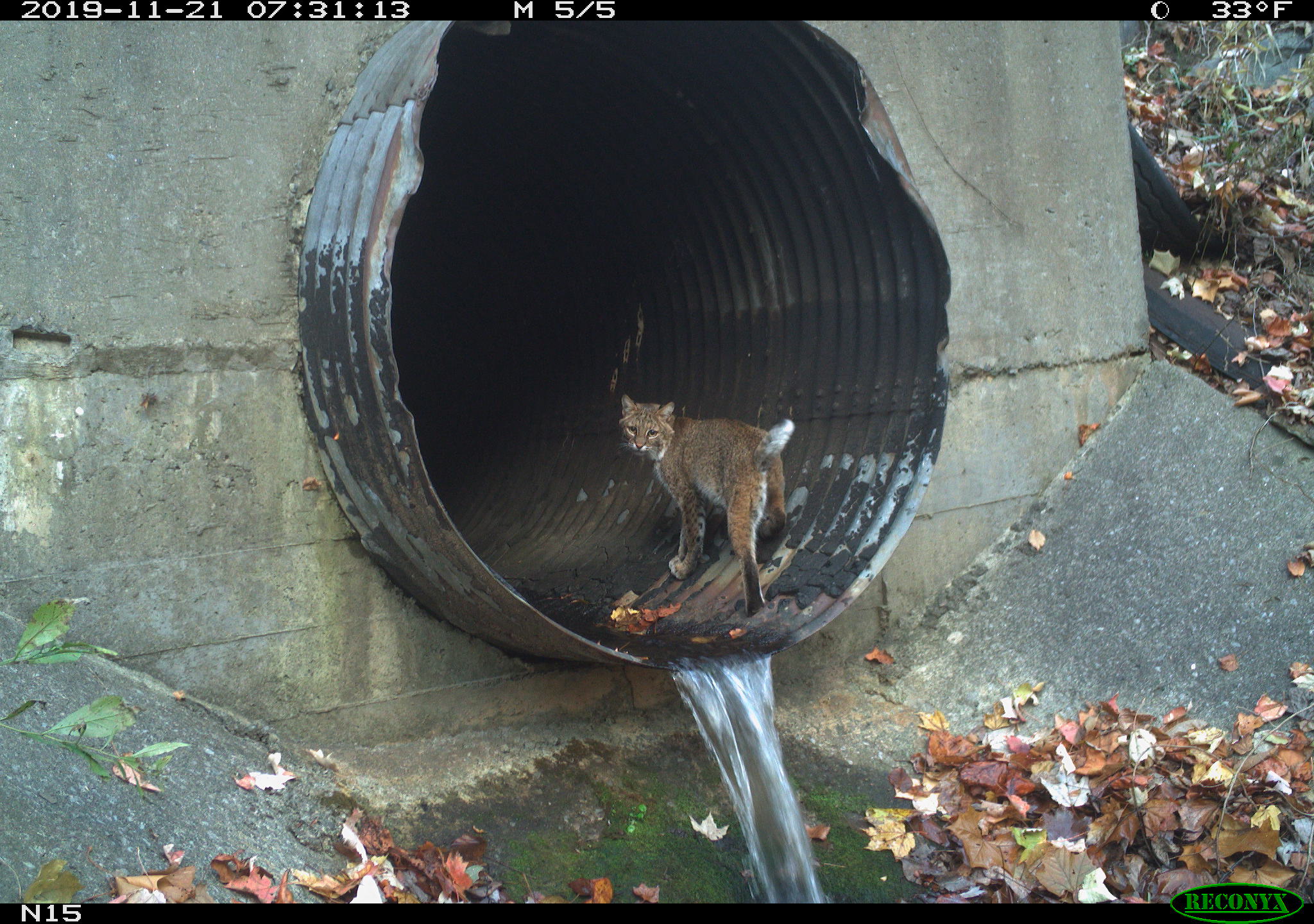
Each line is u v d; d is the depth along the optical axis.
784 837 4.59
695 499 5.91
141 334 4.41
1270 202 8.01
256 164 4.65
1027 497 6.65
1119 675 5.52
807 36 4.84
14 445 4.20
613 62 5.61
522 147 6.85
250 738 4.55
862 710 5.77
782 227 5.89
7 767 3.45
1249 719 5.04
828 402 5.82
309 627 4.81
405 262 9.10
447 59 5.62
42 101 4.23
